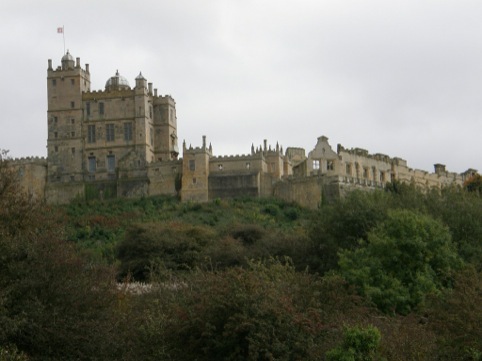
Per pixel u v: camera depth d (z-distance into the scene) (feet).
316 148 571.28
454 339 163.43
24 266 168.76
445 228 264.52
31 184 581.94
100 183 577.43
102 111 597.11
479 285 180.14
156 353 178.29
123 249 385.29
